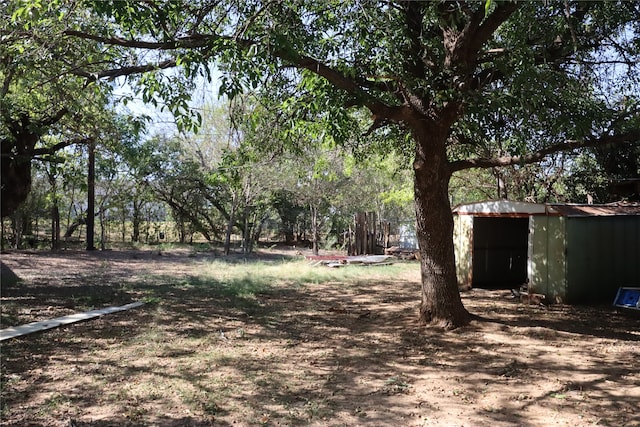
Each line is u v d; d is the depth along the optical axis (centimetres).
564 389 525
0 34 697
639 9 831
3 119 1012
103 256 2147
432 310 817
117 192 2658
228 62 608
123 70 647
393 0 704
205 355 656
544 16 779
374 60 707
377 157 1980
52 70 862
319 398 504
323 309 1007
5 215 1168
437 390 526
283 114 882
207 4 691
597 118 804
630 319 893
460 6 705
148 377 563
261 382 550
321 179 2328
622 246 1099
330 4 689
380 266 1900
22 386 525
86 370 584
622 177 1390
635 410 467
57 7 584
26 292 1130
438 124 772
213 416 455
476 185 1870
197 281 1377
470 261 1300
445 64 732
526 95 658
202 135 2178
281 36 575
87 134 1272
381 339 747
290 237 3391
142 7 562
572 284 1041
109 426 429
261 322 873
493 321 835
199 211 3119
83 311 925
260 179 2175
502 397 504
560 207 1077
